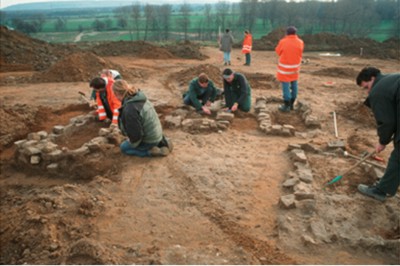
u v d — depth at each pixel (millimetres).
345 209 4129
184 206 4277
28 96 10258
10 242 3678
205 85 7109
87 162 5367
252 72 14156
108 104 6898
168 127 6875
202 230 3840
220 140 6270
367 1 31875
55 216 4008
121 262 3295
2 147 6633
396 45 21766
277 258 3395
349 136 6699
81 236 3715
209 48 24250
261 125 6863
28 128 7512
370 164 5090
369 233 3729
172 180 4871
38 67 16547
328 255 3420
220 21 37938
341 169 5129
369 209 4152
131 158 5512
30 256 3424
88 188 4680
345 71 13383
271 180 4875
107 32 40750
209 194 4520
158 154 5508
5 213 4270
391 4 31875
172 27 41188
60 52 19094
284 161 5445
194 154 5664
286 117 7793
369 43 22891
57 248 3502
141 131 5184
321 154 5641
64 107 8836
